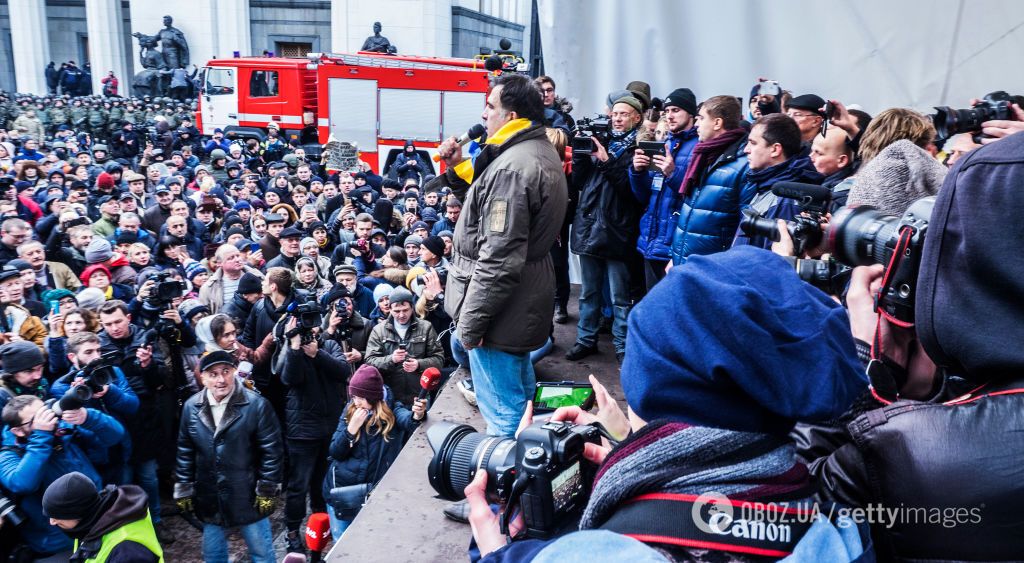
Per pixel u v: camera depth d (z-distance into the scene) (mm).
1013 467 889
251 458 5191
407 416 5156
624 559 740
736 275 874
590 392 2400
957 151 2240
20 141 18453
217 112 20328
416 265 8016
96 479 4871
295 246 8211
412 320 6199
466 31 31625
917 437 952
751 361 783
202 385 5949
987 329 932
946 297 979
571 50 3473
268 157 18719
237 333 6699
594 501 838
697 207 3662
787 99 3201
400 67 18594
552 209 2924
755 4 3154
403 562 2607
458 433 1314
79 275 8180
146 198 12406
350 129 18812
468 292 2910
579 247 4254
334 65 18469
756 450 813
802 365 803
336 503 4836
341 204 11648
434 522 2873
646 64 3393
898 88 3021
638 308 884
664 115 4109
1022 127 1921
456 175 3271
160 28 31812
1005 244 917
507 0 37500
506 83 2918
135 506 3949
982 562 920
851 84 3090
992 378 964
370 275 7992
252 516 5203
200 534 6168
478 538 1112
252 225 9797
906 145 1604
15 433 4559
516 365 3062
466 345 2932
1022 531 897
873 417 1014
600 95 3494
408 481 3201
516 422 3074
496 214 2832
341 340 6297
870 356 1272
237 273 7324
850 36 3041
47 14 34375
